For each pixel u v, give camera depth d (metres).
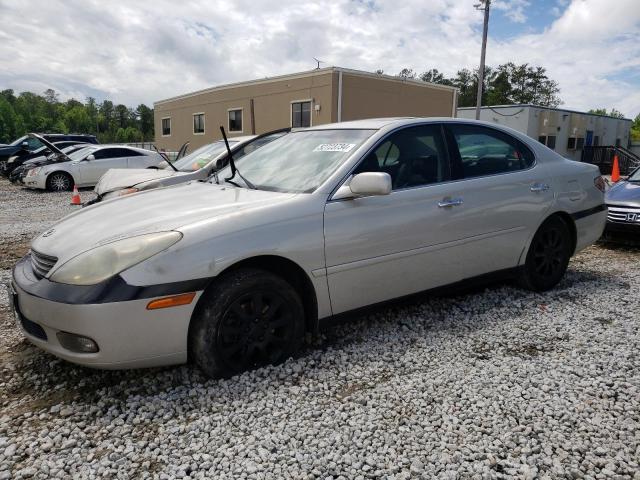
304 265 3.10
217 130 30.06
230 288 2.85
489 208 3.98
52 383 2.98
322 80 22.52
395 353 3.35
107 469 2.23
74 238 2.96
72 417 2.63
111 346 2.60
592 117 35.88
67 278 2.66
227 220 2.91
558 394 2.83
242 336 2.97
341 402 2.76
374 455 2.31
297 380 2.99
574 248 4.77
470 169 3.99
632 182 7.31
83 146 18.11
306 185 3.36
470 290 4.62
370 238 3.34
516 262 4.33
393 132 3.68
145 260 2.65
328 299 3.27
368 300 3.46
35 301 2.70
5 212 10.73
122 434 2.49
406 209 3.51
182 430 2.51
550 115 31.50
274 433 2.48
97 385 2.95
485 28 20.59
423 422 2.56
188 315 2.75
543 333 3.68
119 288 2.58
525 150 4.45
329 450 2.35
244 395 2.81
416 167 3.71
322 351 3.39
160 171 7.90
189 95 32.09
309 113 23.66
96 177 15.80
